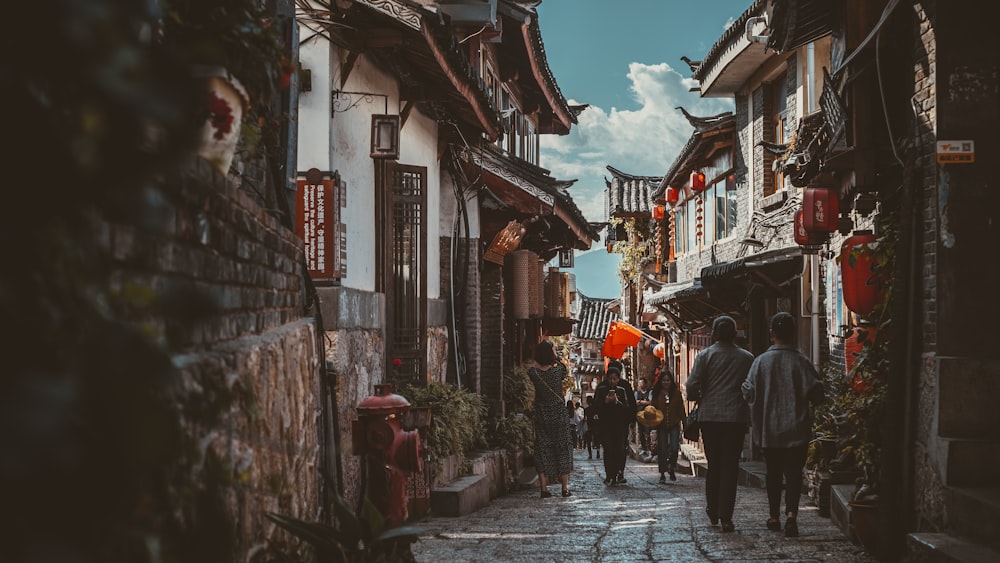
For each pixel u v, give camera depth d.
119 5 1.32
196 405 2.28
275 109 6.26
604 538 7.96
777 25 10.01
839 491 8.70
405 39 8.85
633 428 30.48
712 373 8.58
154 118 1.30
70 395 1.19
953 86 6.64
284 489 4.30
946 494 6.30
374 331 9.70
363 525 4.34
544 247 21.70
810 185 9.90
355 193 9.43
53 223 1.45
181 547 2.33
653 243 32.28
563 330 23.27
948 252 6.63
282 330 4.66
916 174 7.14
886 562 6.79
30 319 1.32
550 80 22.81
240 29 3.51
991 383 6.45
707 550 7.28
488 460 12.72
